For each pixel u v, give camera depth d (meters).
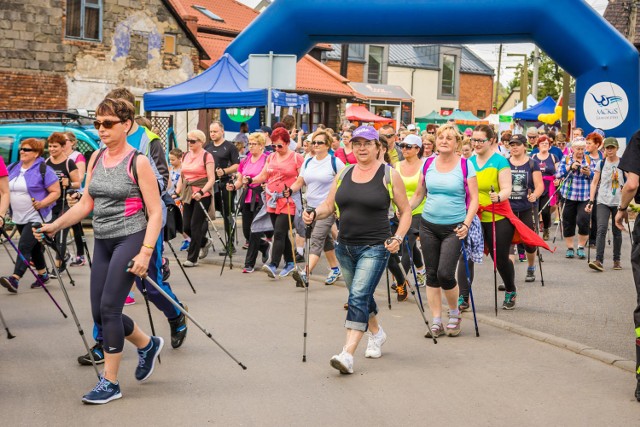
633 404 5.88
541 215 15.96
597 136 13.57
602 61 19.78
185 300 9.57
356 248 6.71
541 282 11.20
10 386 6.17
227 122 23.95
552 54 20.33
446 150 7.80
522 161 11.41
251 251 11.70
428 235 7.89
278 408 5.70
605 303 9.84
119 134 5.86
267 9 21.00
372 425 5.38
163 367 6.71
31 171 10.06
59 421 5.39
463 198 7.79
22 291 10.13
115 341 5.80
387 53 56.75
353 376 6.50
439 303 7.99
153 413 5.57
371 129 6.66
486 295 10.34
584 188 13.63
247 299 9.66
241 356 7.06
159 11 26.55
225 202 13.12
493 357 7.13
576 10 19.72
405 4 19.83
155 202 5.84
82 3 24.81
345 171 6.82
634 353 7.38
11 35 23.55
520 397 6.01
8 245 14.03
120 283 5.78
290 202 11.12
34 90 24.02
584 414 5.65
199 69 27.95
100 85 25.30
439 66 59.94
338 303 9.48
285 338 7.73
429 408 5.74
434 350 7.37
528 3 19.55
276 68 15.26
